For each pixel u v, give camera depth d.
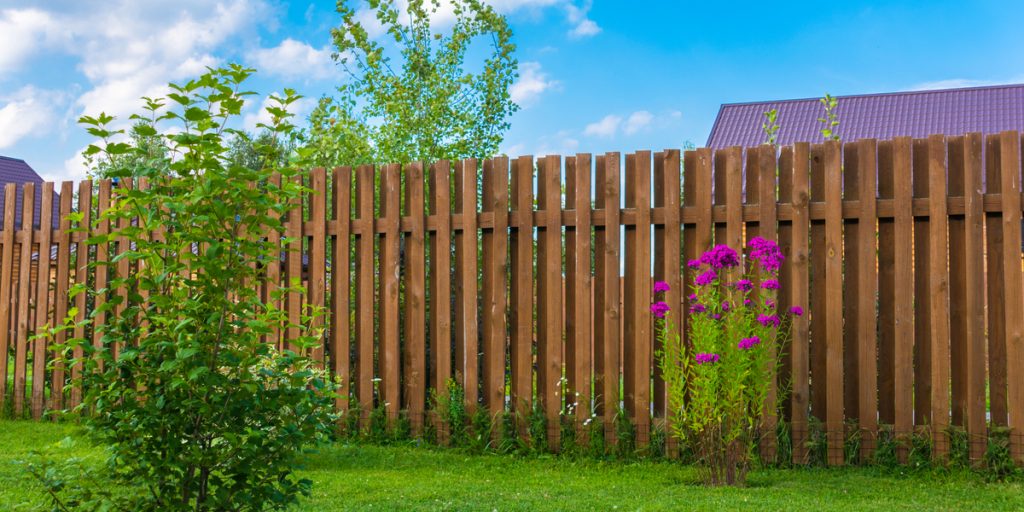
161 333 2.79
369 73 9.79
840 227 5.60
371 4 9.84
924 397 5.50
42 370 8.03
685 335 5.93
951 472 5.25
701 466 5.61
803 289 5.67
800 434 5.63
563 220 6.28
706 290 5.60
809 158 5.71
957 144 5.47
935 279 5.41
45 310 8.14
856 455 5.57
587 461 5.91
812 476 5.32
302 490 2.93
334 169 7.10
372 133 9.45
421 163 6.77
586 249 6.17
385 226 6.86
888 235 5.61
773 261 5.05
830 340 5.61
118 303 2.84
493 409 6.43
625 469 5.70
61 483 2.74
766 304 5.26
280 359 2.92
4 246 8.35
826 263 5.65
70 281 8.09
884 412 5.61
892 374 5.59
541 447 6.21
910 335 5.46
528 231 6.37
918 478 5.22
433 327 6.79
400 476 5.46
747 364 5.03
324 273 7.00
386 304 6.83
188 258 2.83
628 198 6.11
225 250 2.86
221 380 2.75
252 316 2.93
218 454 2.80
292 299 7.04
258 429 2.90
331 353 7.03
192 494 2.93
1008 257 5.30
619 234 6.09
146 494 2.91
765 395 5.16
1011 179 5.32
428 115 9.48
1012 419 5.27
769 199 5.75
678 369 5.36
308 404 2.94
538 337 6.39
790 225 5.77
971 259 5.36
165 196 2.78
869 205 5.55
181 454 2.79
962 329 5.45
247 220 2.87
